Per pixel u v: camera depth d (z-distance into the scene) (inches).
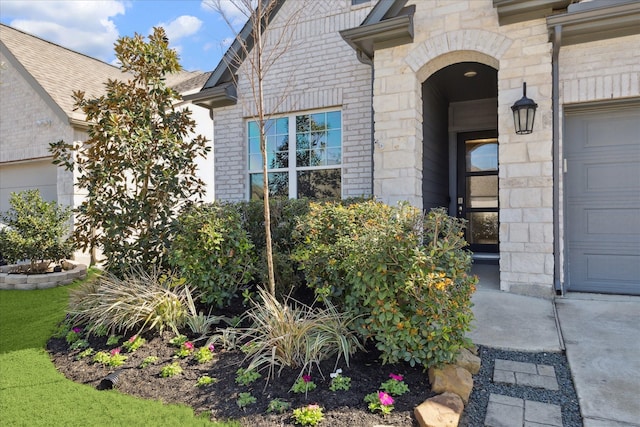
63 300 222.8
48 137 370.0
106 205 187.5
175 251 165.3
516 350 133.8
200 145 209.5
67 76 405.1
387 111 223.6
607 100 188.2
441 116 294.5
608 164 194.7
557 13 188.1
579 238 199.8
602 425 91.9
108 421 96.6
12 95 392.5
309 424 92.7
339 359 122.9
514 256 194.4
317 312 149.8
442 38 210.8
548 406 101.3
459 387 105.0
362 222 151.0
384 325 115.0
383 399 98.3
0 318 188.9
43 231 273.6
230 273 167.2
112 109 191.0
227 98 303.1
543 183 189.5
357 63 269.3
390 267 118.3
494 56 200.2
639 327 145.8
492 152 313.6
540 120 190.5
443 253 119.8
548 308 170.1
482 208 314.7
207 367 123.5
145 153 192.2
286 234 196.5
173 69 203.5
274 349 118.0
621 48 184.2
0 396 110.2
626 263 192.2
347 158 271.9
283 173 296.7
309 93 282.8
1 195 417.7
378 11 216.7
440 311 111.0
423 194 237.9
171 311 150.3
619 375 113.6
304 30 284.5
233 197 309.6
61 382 119.0
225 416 98.3
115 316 147.9
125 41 189.3
